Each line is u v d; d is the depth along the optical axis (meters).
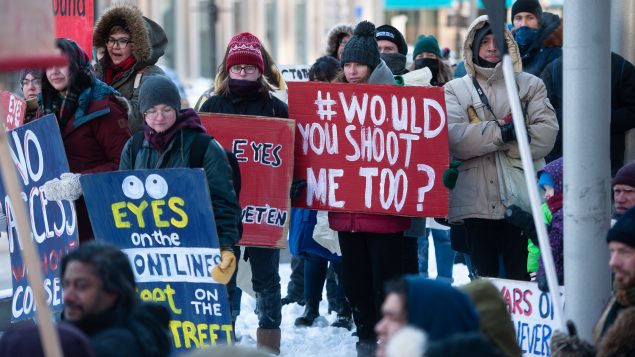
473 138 13.88
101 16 15.67
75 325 8.33
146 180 12.19
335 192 14.25
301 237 16.44
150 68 15.70
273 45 90.25
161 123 12.55
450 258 19.34
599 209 10.45
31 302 14.23
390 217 14.02
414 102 13.94
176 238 12.22
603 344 8.70
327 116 14.30
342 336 16.45
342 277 14.45
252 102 14.93
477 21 14.20
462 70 20.09
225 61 15.09
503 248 14.56
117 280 8.38
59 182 12.96
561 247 12.17
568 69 10.49
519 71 14.31
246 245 14.46
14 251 14.43
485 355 7.21
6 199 14.39
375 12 91.19
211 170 12.59
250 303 19.12
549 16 17.75
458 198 14.30
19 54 7.02
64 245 13.58
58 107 13.89
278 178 14.38
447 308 7.52
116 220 12.44
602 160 10.45
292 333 16.86
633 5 18.44
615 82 16.34
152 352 8.27
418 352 7.13
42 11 7.10
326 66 17.56
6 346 7.48
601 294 10.48
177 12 82.31
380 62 14.48
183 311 12.33
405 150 13.98
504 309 8.72
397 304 7.55
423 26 87.56
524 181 14.14
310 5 92.00
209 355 6.98
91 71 13.81
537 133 14.02
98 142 13.78
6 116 16.56
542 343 12.16
